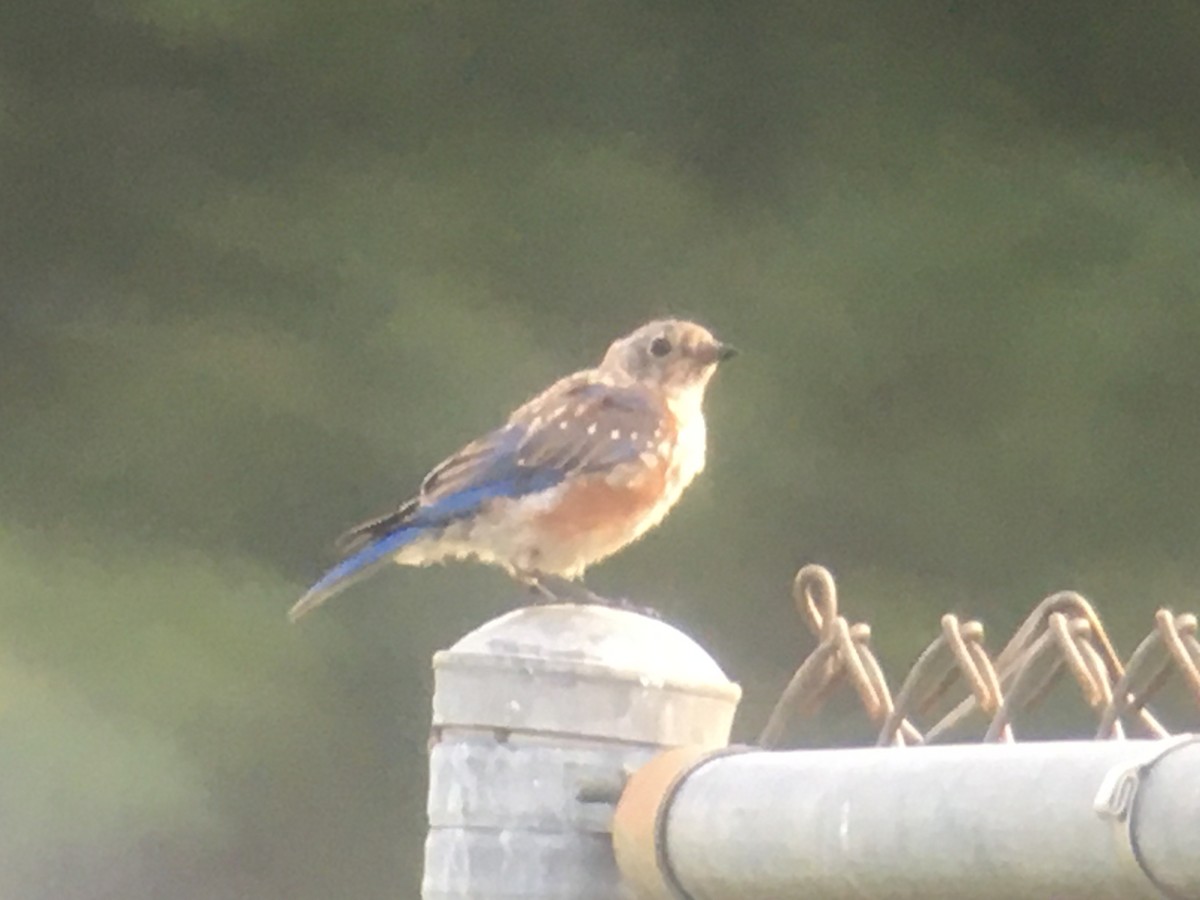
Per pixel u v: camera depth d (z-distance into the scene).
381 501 13.48
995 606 13.14
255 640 13.26
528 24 14.35
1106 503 13.28
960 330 13.62
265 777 13.10
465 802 4.01
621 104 14.24
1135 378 13.45
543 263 13.93
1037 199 13.86
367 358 13.74
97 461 13.58
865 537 13.28
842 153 14.09
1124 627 12.98
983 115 14.05
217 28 14.17
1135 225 13.71
